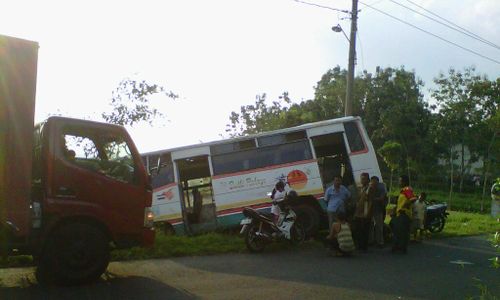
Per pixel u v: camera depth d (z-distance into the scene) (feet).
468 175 136.26
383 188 43.47
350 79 63.41
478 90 99.45
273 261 35.42
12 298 24.41
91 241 27.76
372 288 27.32
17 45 25.61
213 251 38.63
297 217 43.32
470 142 104.99
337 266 33.76
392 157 111.75
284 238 40.52
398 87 142.41
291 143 48.65
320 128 48.52
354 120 48.47
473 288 27.66
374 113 142.61
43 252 26.91
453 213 82.53
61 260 27.09
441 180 135.23
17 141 25.36
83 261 27.53
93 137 29.04
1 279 28.58
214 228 48.49
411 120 126.72
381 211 43.06
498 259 20.12
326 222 47.44
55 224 27.20
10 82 25.38
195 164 50.26
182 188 49.11
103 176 28.78
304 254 38.60
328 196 43.24
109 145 29.45
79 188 28.07
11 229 25.08
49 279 28.35
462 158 116.67
